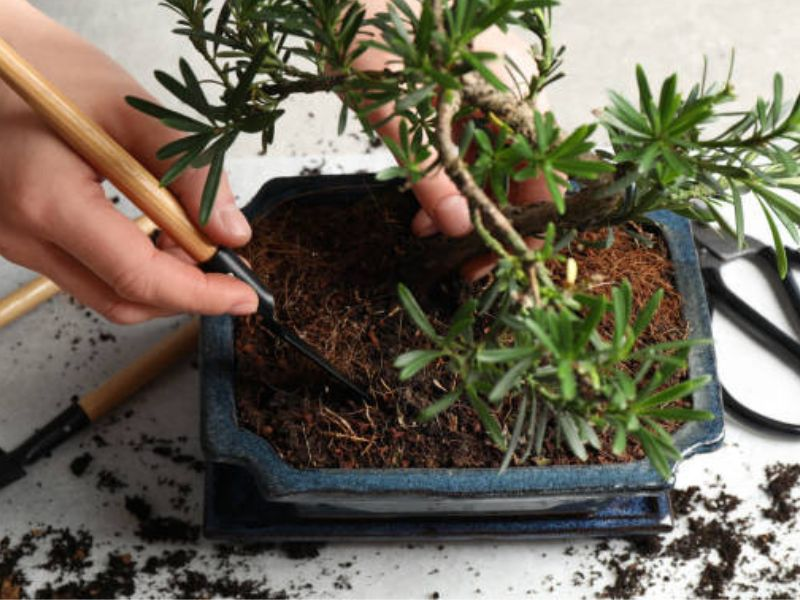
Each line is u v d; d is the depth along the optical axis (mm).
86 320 1057
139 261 728
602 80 1267
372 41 500
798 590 926
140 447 999
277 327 770
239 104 590
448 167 494
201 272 758
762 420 964
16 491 979
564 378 451
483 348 540
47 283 1048
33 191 705
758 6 1312
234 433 760
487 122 670
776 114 557
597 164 486
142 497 978
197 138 604
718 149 599
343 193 853
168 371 1029
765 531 952
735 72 1268
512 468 745
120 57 1276
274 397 778
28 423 1008
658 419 747
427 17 476
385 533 914
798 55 1279
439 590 934
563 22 1306
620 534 915
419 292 809
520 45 802
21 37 758
